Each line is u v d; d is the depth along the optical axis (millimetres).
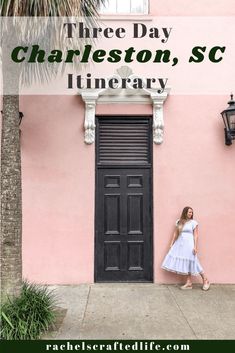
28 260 6484
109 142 6770
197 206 6621
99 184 6734
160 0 6918
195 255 6168
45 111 6707
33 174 6613
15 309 4168
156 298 5699
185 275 6473
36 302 4344
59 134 6691
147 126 6793
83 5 5094
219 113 6758
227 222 6602
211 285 6418
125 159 6770
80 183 6629
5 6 4172
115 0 7039
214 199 6637
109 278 6590
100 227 6676
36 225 6547
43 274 6480
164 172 6664
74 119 6715
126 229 6676
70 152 6668
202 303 5484
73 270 6496
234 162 6684
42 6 4234
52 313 4508
